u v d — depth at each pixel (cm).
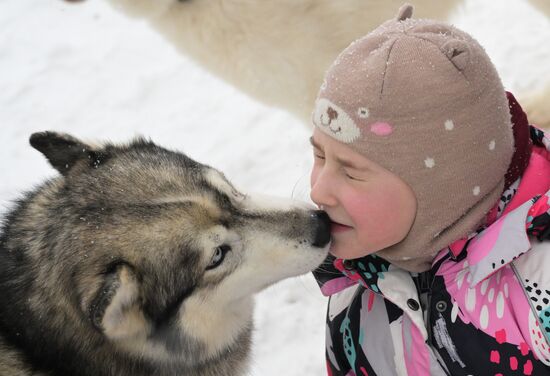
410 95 180
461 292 201
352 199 198
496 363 194
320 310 407
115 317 203
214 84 630
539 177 209
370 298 230
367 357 228
